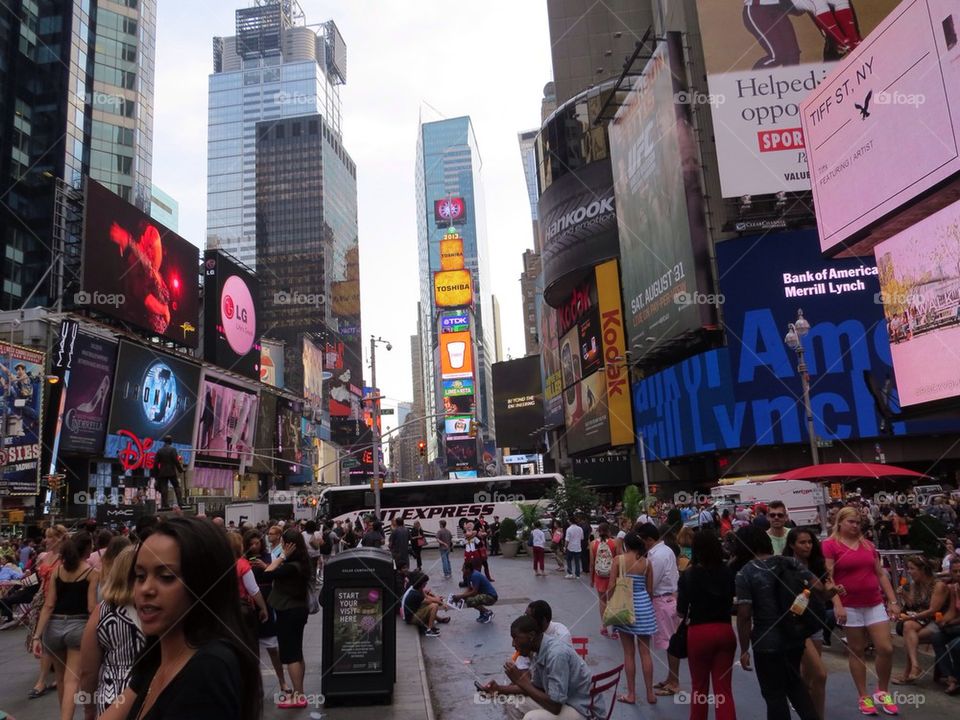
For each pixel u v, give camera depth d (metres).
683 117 46.69
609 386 59.47
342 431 141.62
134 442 43.78
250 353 67.25
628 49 71.75
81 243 43.16
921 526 13.03
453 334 163.75
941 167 15.55
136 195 84.31
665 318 48.66
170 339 52.09
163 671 2.34
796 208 44.16
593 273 63.91
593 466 59.91
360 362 181.25
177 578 2.33
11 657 11.42
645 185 52.03
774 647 6.03
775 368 41.88
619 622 8.34
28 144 73.88
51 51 76.00
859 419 40.44
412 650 12.21
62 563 6.77
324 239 166.12
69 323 37.81
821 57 45.00
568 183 65.38
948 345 16.23
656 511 30.56
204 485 54.91
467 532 18.95
